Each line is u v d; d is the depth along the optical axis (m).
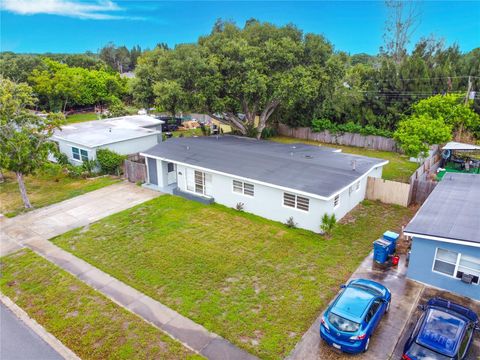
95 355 10.05
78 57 81.75
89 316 11.55
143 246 15.88
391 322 11.02
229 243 16.09
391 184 20.14
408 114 36.22
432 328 9.31
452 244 11.96
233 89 29.48
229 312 11.57
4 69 53.84
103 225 18.03
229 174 19.36
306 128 40.31
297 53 29.23
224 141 26.75
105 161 25.59
